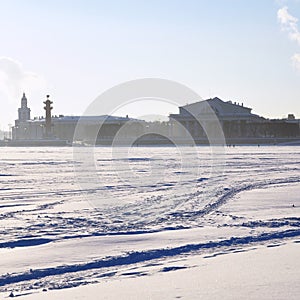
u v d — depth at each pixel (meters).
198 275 8.59
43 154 71.56
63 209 17.97
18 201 20.39
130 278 8.60
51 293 7.83
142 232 13.34
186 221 15.27
